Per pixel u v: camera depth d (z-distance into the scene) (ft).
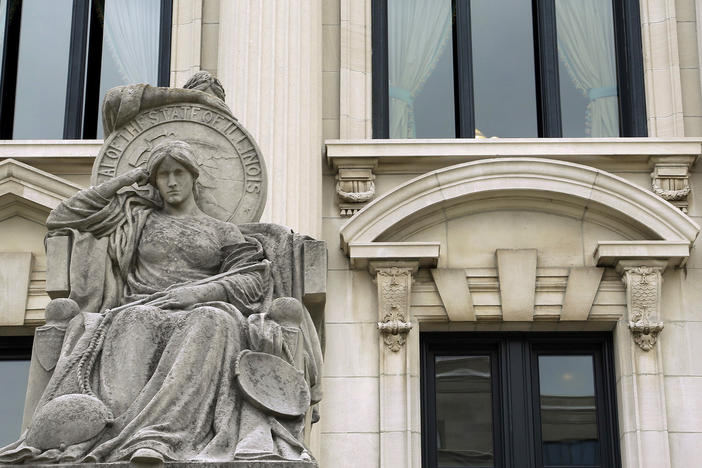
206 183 57.00
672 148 89.66
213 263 54.44
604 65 96.07
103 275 53.78
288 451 47.91
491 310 86.99
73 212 54.65
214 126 57.72
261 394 49.16
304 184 86.63
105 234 54.65
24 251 88.94
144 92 57.41
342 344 86.48
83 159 90.63
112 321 50.90
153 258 54.34
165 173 55.67
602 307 86.99
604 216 88.58
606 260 86.99
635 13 96.07
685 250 86.53
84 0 98.32
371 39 96.22
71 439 47.34
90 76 96.94
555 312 86.89
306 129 88.48
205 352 49.24
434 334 88.07
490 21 97.30
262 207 57.21
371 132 93.30
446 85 95.91
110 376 49.52
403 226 88.48
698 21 94.32
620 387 85.87
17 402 87.81
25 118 95.91
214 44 96.17
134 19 97.71
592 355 88.12
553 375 87.76
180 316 50.55
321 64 93.45
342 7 96.22
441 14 97.35
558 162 88.38
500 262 87.56
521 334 88.07
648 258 86.63
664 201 87.76
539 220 89.15
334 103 94.02
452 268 87.86
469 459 86.28
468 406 87.20
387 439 84.28
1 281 87.97
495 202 88.89
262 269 53.52
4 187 88.69
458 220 89.04
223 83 90.33
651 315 86.02
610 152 89.66
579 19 97.04
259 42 90.33
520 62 96.32
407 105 95.20
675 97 93.20
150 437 46.83
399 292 86.58
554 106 94.58
